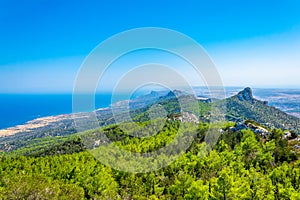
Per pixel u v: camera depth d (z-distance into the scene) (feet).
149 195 164.76
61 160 219.00
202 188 136.98
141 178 169.58
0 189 98.53
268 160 213.05
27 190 92.89
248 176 166.50
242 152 226.38
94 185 160.15
